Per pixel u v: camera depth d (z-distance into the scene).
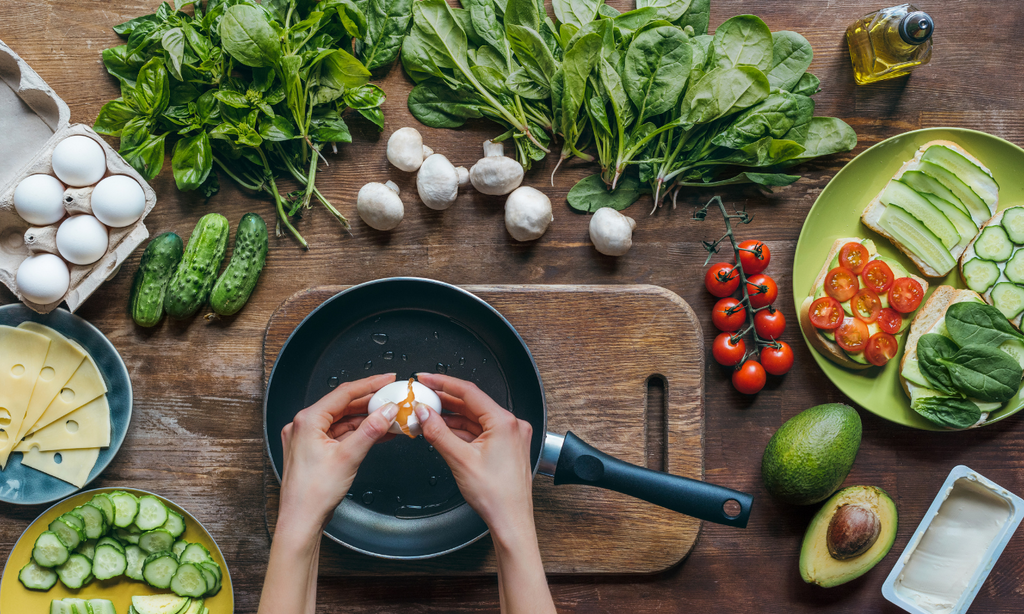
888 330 1.06
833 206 1.10
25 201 0.96
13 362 1.03
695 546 1.09
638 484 0.90
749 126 1.04
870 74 1.09
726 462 1.10
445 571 1.04
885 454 1.12
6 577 1.01
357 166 1.11
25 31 1.08
